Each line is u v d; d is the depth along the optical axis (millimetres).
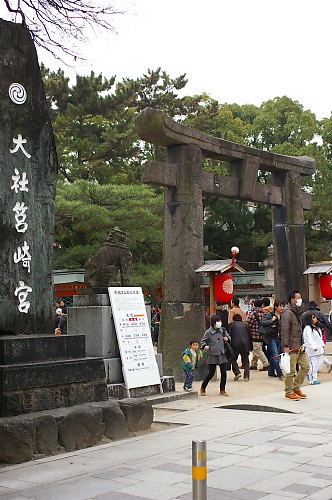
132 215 27328
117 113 33156
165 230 15406
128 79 33688
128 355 11789
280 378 14875
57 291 33688
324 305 27797
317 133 39469
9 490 6020
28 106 8914
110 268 12438
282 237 18656
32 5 9281
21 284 8562
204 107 37469
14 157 8672
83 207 26469
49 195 9133
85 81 31828
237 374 14898
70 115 31938
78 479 6352
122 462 7051
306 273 18203
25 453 7270
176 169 15219
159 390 12109
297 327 11469
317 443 7738
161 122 14531
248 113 42156
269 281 31203
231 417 9867
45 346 8336
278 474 6316
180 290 15000
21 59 8883
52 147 9242
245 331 14898
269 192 18062
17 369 7742
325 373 15867
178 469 6637
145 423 9000
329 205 35281
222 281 15641
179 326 14844
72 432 7883
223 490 5789
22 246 8625
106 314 11906
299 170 19109
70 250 29438
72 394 8469
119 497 5660
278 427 8844
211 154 16250
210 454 7223
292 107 39875
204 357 14812
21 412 7703
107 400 8945
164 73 37375
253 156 17125
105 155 32875
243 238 39875
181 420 9695
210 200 38594
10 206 8547
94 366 8859
